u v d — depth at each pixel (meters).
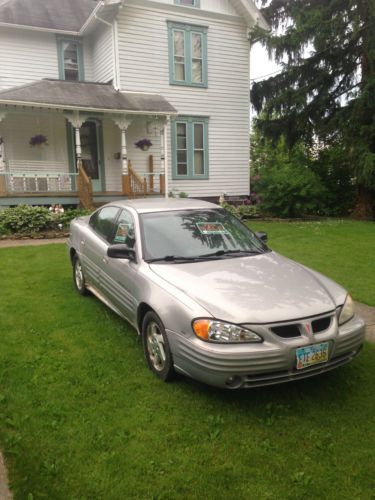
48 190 15.36
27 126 15.86
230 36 17.67
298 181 15.50
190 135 17.47
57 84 15.26
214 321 3.36
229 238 4.87
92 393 3.69
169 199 5.74
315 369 3.46
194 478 2.71
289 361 3.32
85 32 16.86
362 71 16.08
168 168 17.23
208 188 18.09
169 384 3.84
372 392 3.72
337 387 3.81
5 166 15.46
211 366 3.29
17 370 4.09
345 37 15.72
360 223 14.58
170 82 16.72
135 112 14.68
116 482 2.68
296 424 3.28
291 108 17.20
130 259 4.48
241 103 18.27
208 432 3.17
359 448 3.00
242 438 3.11
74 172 16.59
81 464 2.83
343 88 17.33
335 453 2.95
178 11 16.48
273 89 17.98
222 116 17.97
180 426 3.24
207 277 3.96
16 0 17.34
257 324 3.33
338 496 2.58
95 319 5.43
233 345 3.29
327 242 10.73
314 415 3.39
